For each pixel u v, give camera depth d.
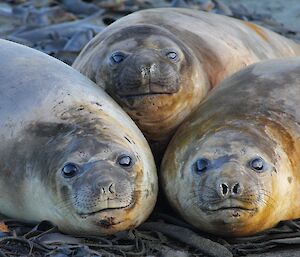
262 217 17.64
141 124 20.20
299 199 18.55
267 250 17.86
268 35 26.00
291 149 18.47
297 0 35.47
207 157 17.78
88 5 33.31
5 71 19.19
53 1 34.00
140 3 34.16
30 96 18.67
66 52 28.64
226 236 18.09
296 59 20.84
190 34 23.22
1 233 17.45
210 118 19.16
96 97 19.08
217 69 22.89
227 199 17.12
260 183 17.47
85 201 16.92
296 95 19.39
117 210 17.12
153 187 18.36
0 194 18.38
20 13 32.66
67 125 18.08
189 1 34.50
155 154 20.47
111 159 17.38
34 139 18.03
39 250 17.03
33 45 29.69
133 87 19.78
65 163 17.27
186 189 18.03
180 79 20.47
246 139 18.06
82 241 17.47
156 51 20.42
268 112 18.95
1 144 18.27
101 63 20.69
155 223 18.42
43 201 17.66
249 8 34.75
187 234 17.98
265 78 19.98
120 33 21.12
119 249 17.36
